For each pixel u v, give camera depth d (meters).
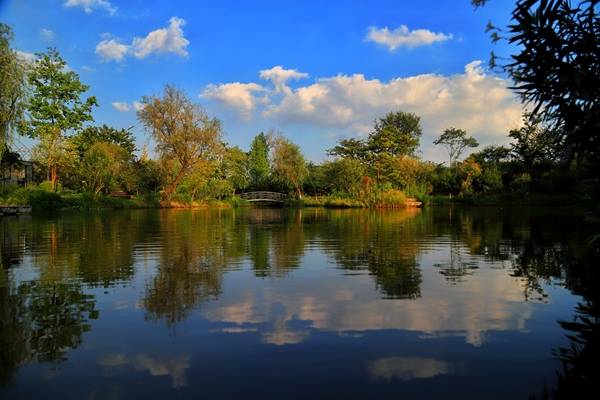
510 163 41.97
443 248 9.31
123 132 59.91
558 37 2.94
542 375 2.99
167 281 5.98
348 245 9.98
